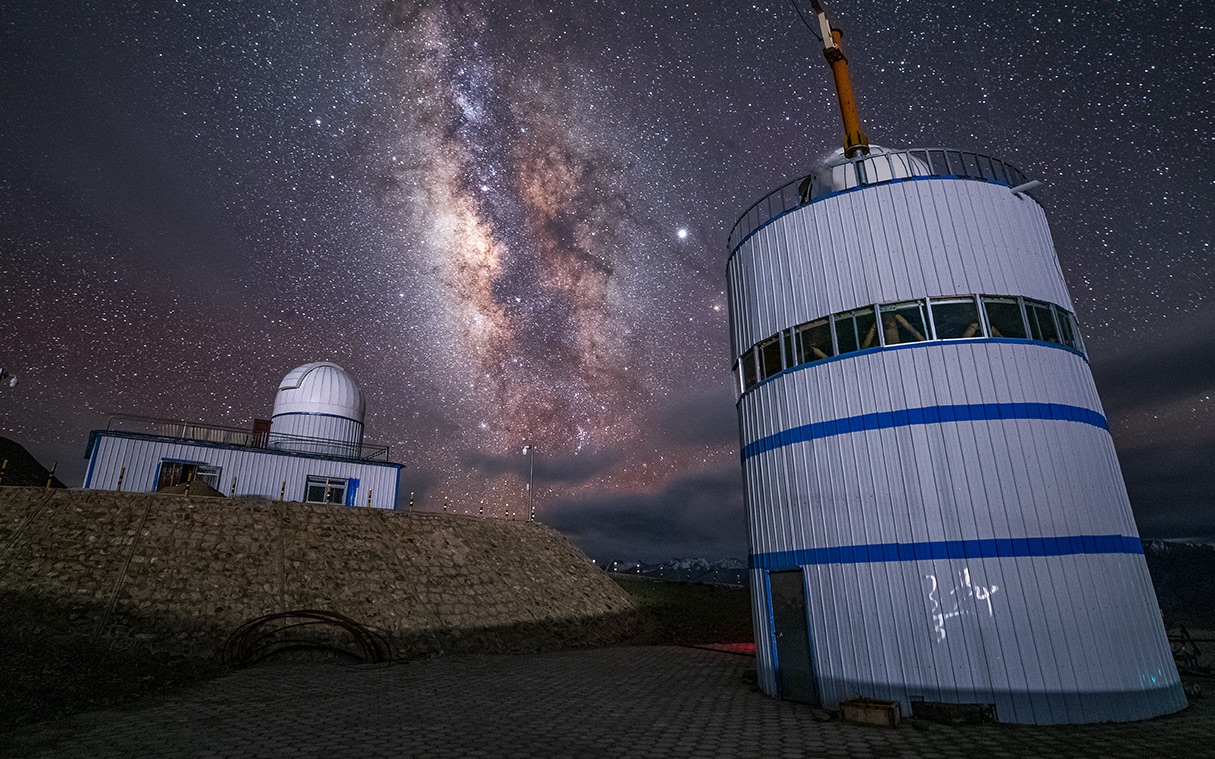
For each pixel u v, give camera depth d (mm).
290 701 10719
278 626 17125
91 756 7141
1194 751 7090
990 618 9328
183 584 17656
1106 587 9523
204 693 11547
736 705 10453
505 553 27562
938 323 10906
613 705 10383
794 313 12414
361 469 30266
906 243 11445
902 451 10461
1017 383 10367
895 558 10117
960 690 9203
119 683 11648
